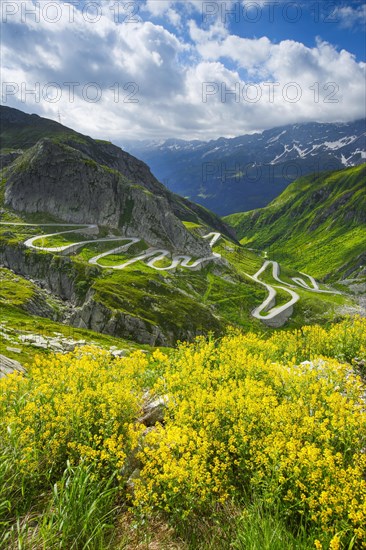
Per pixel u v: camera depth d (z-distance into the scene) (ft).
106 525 19.70
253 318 538.06
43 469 24.57
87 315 335.47
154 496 21.04
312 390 31.89
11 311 274.16
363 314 556.51
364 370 43.34
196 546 20.06
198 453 23.63
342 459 22.07
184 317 386.73
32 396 30.40
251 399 29.01
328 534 18.69
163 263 634.02
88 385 33.50
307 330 53.78
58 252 541.34
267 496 20.84
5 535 18.72
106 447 25.79
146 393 37.99
